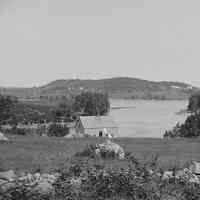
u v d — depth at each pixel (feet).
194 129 265.34
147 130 424.05
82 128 346.95
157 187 48.91
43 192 44.75
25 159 68.95
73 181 47.65
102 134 336.08
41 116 421.18
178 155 84.89
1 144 94.32
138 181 48.21
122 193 46.26
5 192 43.50
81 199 44.19
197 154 87.45
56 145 98.48
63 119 463.01
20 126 339.16
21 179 48.29
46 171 57.21
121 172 49.29
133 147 101.24
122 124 501.15
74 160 68.18
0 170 58.29
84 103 557.33
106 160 70.38
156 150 94.53
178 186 50.65
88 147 79.30
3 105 341.41
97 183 46.78
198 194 47.96
